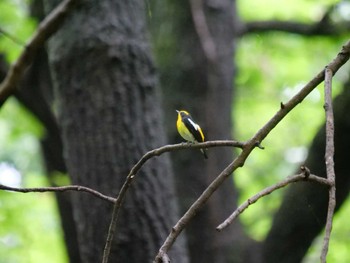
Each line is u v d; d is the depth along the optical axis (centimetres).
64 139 869
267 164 1984
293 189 1061
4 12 1238
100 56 850
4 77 1077
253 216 1545
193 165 1138
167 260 444
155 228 830
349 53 508
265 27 1352
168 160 875
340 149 1015
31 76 1107
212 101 1185
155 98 875
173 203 858
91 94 846
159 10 1241
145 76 869
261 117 1972
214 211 1130
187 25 1216
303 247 1080
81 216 841
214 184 463
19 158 2367
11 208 1379
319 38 1406
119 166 830
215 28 1230
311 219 1055
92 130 841
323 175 1034
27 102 1102
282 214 1076
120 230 822
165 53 1207
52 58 870
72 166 852
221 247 1114
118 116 842
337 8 1376
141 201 830
